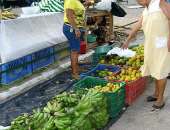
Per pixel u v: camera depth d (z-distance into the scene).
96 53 6.88
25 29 6.62
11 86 6.23
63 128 3.81
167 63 4.80
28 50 6.67
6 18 6.39
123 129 4.54
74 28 6.25
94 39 9.00
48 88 6.22
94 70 5.77
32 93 5.99
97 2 9.59
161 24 4.64
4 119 5.05
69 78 6.72
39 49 7.01
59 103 4.12
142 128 4.57
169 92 5.74
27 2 12.76
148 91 5.82
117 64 6.14
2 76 6.22
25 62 6.68
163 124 4.68
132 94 5.27
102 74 5.60
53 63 7.61
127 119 4.82
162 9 4.62
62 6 7.82
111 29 9.76
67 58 8.02
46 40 7.20
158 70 4.82
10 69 6.30
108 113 4.69
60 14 7.66
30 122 3.89
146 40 4.86
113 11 9.53
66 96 4.30
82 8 6.35
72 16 6.16
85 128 4.04
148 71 5.04
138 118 4.85
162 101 5.12
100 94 4.41
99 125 4.40
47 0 7.98
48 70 7.17
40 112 4.04
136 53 6.50
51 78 6.73
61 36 7.67
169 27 4.62
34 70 7.00
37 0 12.07
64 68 7.32
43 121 3.88
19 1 12.74
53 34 7.42
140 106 5.22
